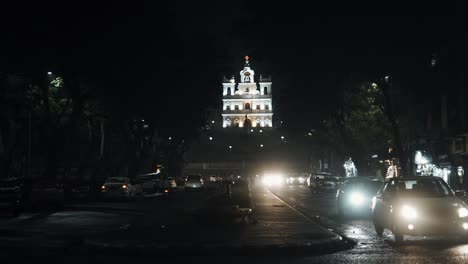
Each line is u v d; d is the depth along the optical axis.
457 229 17.94
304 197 53.97
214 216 23.62
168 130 68.50
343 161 73.00
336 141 65.69
